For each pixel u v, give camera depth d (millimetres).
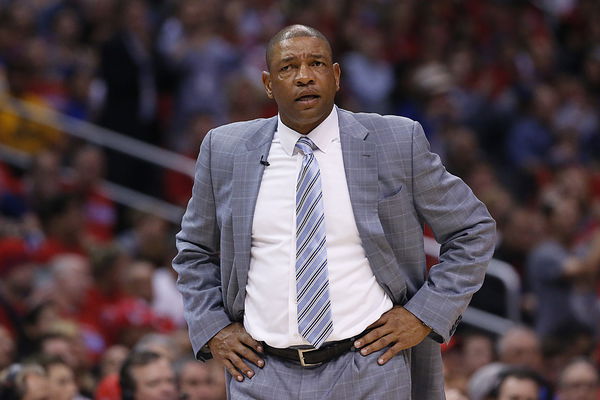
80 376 17719
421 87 32656
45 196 24984
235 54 30984
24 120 27672
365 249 9789
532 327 24578
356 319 9766
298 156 9969
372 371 9719
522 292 26031
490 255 10031
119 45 28594
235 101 29625
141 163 28547
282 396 9781
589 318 23891
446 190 10039
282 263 9812
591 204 31938
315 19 34219
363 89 32875
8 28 28812
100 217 26625
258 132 10250
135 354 14859
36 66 28516
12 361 17031
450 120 32344
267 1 35031
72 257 21422
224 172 10242
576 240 27641
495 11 39000
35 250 22547
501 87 36688
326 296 9703
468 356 20156
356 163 9922
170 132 29844
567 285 23734
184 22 31047
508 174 33531
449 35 37031
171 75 29719
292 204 9867
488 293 24422
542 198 30547
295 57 9734
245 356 9969
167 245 24656
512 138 34438
